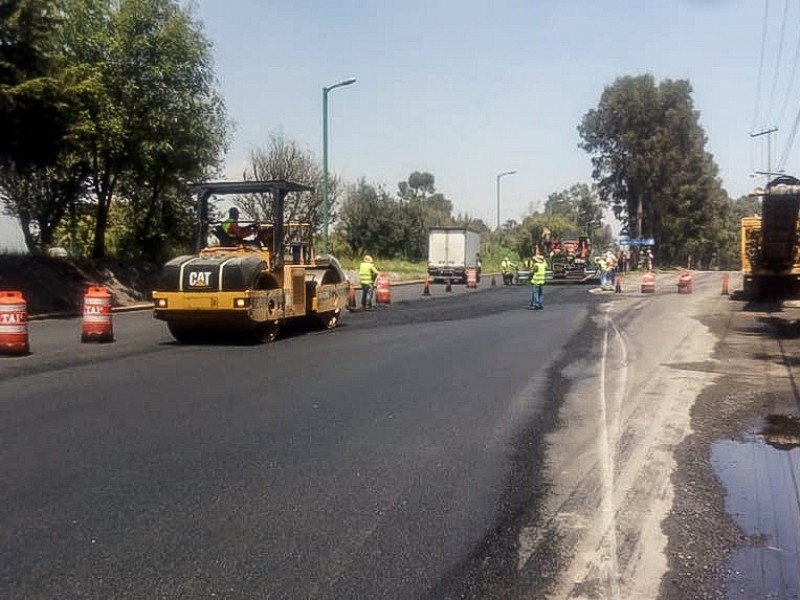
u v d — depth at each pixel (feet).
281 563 17.76
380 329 66.28
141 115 98.73
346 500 22.08
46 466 24.89
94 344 54.80
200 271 53.88
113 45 95.71
